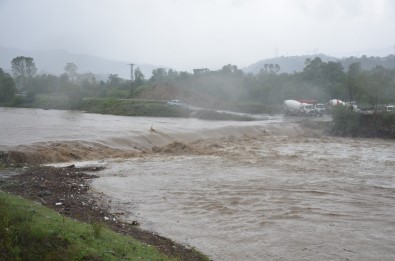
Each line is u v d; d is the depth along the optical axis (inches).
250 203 697.0
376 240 527.5
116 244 413.1
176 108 3221.0
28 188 733.9
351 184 840.9
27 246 348.8
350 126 1884.8
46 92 4877.0
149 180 873.5
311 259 469.1
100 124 2101.4
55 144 1193.4
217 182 858.1
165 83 4375.0
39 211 458.6
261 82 3939.5
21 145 1133.1
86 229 433.7
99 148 1261.1
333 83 3437.5
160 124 2177.7
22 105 4092.0
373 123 1850.4
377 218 617.3
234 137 1734.7
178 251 481.1
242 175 933.2
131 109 3351.4
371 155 1262.3
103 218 591.5
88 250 365.1
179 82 4608.8
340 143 1604.3
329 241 523.2
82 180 850.8
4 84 4259.4
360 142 1640.0
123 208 664.4
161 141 1509.6
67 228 406.3
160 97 4163.4
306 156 1237.7
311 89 3467.0
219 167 1040.2
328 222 598.2
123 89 5044.3
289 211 651.5
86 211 622.5
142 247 439.5
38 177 830.5
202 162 1118.4
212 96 4052.7
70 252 353.1
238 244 512.7
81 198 707.4
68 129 1727.4
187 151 1330.0
